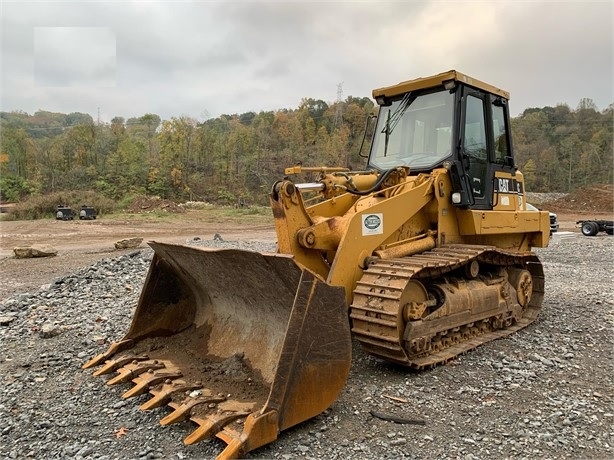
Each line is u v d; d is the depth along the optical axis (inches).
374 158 266.8
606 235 947.3
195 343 197.8
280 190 200.8
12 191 1702.8
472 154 247.4
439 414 160.4
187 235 890.7
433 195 230.7
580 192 1914.4
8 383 188.1
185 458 134.5
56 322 266.1
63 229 982.4
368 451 137.6
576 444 142.9
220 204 1720.0
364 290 191.3
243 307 186.4
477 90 253.8
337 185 233.1
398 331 186.4
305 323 143.4
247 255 154.3
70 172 1865.2
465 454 136.7
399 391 176.9
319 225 205.6
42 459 135.9
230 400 151.9
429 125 248.8
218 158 2100.1
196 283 201.2
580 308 307.7
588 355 223.0
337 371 151.0
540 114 3412.9
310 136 2490.2
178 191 1807.3
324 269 211.8
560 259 576.1
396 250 214.1
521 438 145.6
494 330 251.8
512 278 274.2
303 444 140.2
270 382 160.9
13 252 634.2
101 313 285.0
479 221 243.4
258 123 2874.0
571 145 2822.3
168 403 156.3
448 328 213.0
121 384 181.2
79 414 161.0
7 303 313.9
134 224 1101.1
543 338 245.3
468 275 232.7
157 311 207.6
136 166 1888.5
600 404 170.7
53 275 470.0
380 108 273.0
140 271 406.3
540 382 189.6
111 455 136.9
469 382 187.5
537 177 2623.0
